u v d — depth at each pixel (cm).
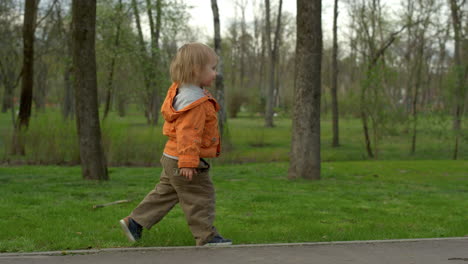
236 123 4250
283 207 611
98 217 488
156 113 2672
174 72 305
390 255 298
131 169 1357
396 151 2344
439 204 710
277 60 5719
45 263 270
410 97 3241
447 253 306
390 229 455
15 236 379
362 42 2580
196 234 323
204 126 308
